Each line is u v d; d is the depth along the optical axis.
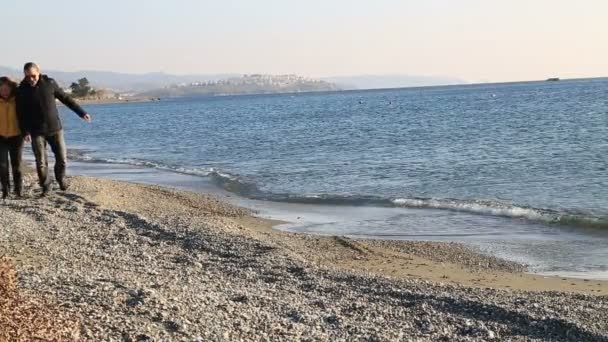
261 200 19.38
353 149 34.56
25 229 11.18
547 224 14.90
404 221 15.71
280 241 12.65
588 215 15.43
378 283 9.28
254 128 58.53
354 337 6.77
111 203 15.04
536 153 29.17
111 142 50.19
